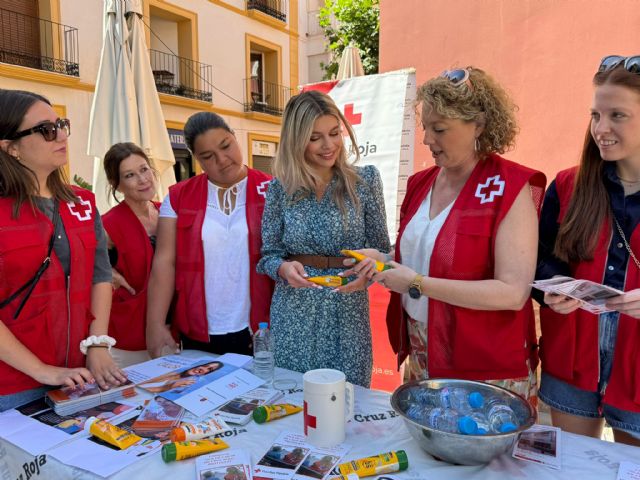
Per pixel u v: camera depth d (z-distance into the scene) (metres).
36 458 1.13
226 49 11.76
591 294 1.18
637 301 1.14
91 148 3.97
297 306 1.72
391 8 3.64
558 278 1.30
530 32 3.06
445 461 1.06
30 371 1.37
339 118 1.66
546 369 1.54
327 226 1.69
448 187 1.55
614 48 2.75
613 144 1.25
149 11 10.10
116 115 3.97
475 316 1.41
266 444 1.15
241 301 2.05
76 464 1.08
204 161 2.01
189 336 2.11
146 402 1.40
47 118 1.41
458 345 1.42
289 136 1.66
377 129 3.16
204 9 11.11
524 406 1.12
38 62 8.14
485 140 1.44
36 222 1.43
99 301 1.68
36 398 1.45
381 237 1.78
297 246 1.74
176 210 2.12
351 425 1.25
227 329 2.05
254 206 2.08
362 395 1.45
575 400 1.48
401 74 3.08
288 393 1.46
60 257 1.50
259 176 2.17
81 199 1.64
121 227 2.37
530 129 3.13
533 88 3.08
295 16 13.83
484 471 1.03
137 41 4.12
